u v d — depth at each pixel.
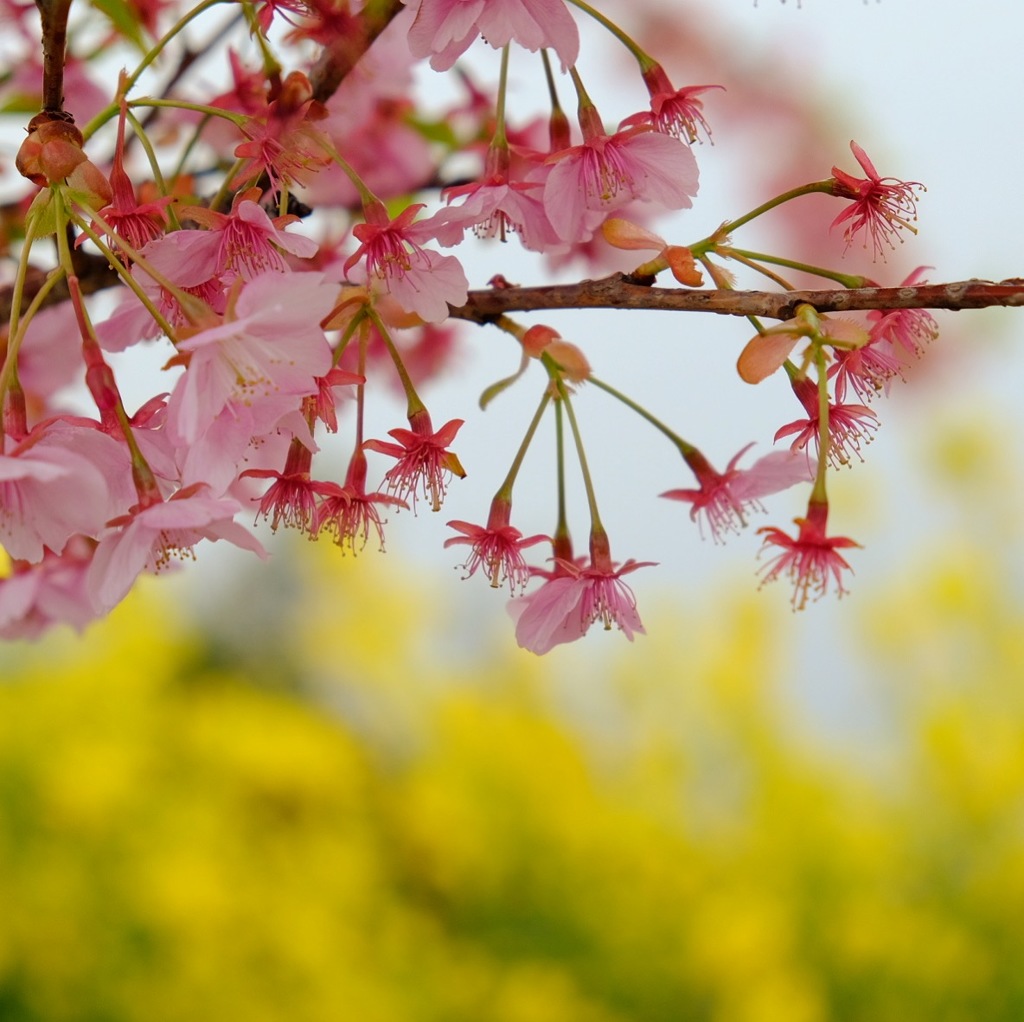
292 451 0.80
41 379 0.88
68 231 0.82
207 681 3.20
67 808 1.74
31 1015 1.68
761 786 1.84
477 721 1.98
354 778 2.03
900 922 1.69
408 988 1.73
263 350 0.77
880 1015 1.69
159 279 0.77
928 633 1.78
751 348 0.78
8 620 0.85
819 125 1.01
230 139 0.85
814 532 0.80
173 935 1.69
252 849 1.87
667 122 0.81
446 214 0.79
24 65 0.87
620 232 0.80
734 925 1.69
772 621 1.85
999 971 1.69
